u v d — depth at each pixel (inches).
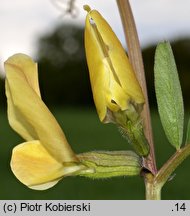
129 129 5.7
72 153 5.8
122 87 5.6
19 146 5.9
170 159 5.8
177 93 5.9
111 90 5.6
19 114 5.8
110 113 5.7
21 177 5.8
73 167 5.8
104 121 5.7
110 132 67.6
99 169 5.8
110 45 5.6
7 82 5.8
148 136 5.8
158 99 5.9
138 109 5.7
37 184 5.9
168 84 5.9
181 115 5.8
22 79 5.7
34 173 5.9
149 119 5.8
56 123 5.8
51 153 5.8
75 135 65.7
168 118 5.8
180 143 5.8
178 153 5.8
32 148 5.9
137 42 5.9
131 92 5.6
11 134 62.2
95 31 5.6
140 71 5.8
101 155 5.8
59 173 5.8
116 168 5.8
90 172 5.8
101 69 5.6
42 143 5.8
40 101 5.7
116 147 54.3
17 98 5.6
